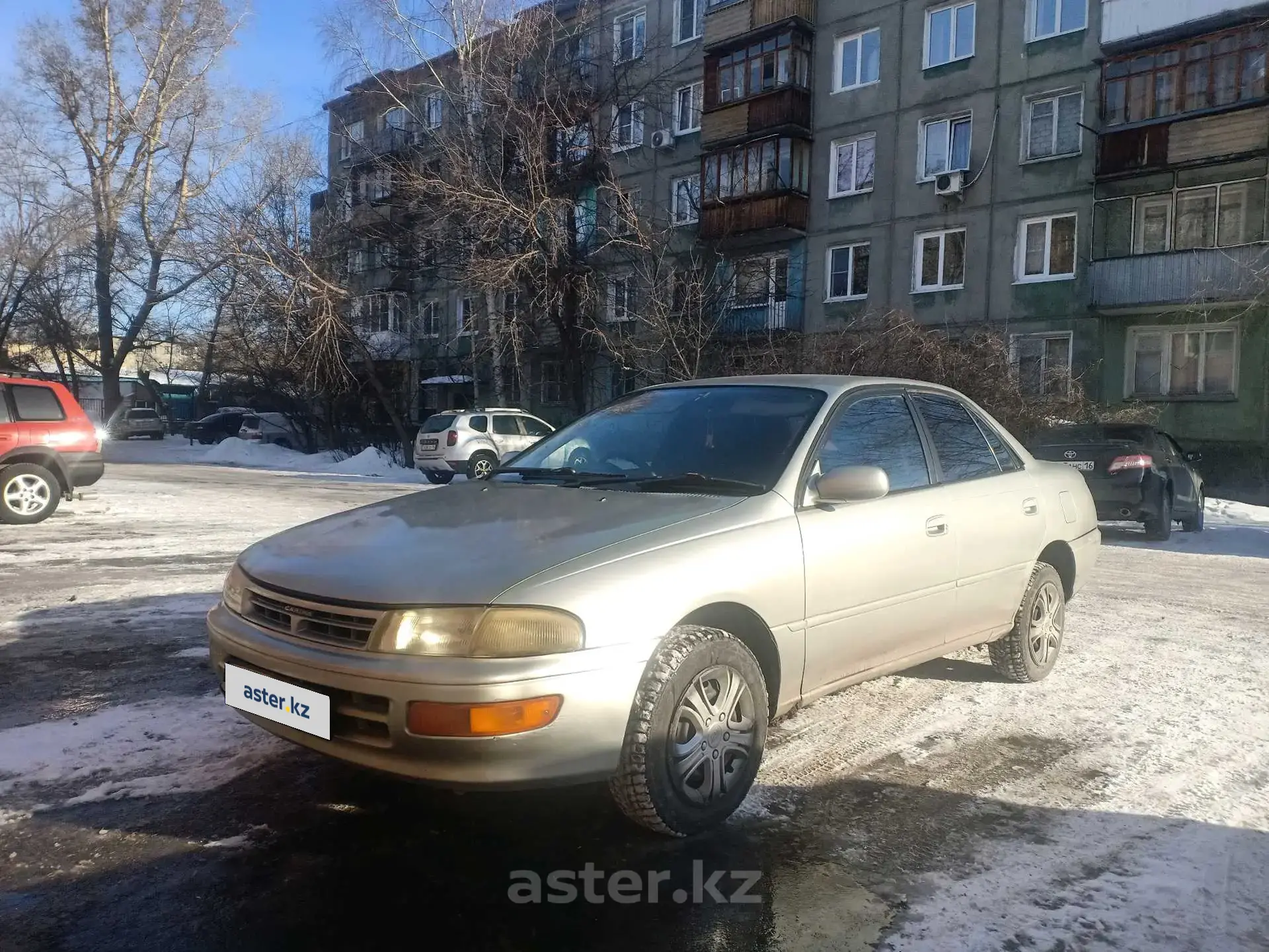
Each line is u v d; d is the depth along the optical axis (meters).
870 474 3.21
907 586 3.62
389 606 2.51
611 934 2.33
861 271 24.61
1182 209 19.42
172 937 2.29
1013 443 4.74
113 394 34.97
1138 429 11.41
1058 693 4.44
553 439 4.16
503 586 2.53
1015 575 4.33
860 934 2.34
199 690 4.18
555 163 21.88
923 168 23.39
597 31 25.14
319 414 31.02
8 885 2.52
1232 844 2.85
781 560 3.07
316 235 24.38
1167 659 5.12
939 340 16.97
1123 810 3.10
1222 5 18.33
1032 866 2.70
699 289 20.89
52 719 3.78
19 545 8.44
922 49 23.27
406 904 2.46
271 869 2.62
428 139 22.70
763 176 24.97
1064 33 21.05
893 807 3.10
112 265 31.86
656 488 3.37
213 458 29.50
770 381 3.96
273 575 2.83
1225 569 8.82
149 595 6.26
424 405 34.25
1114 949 2.28
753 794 3.20
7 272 33.66
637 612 2.62
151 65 31.05
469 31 21.58
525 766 2.44
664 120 28.36
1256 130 17.91
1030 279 21.64
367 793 3.13
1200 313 19.12
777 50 24.84
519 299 22.45
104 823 2.88
